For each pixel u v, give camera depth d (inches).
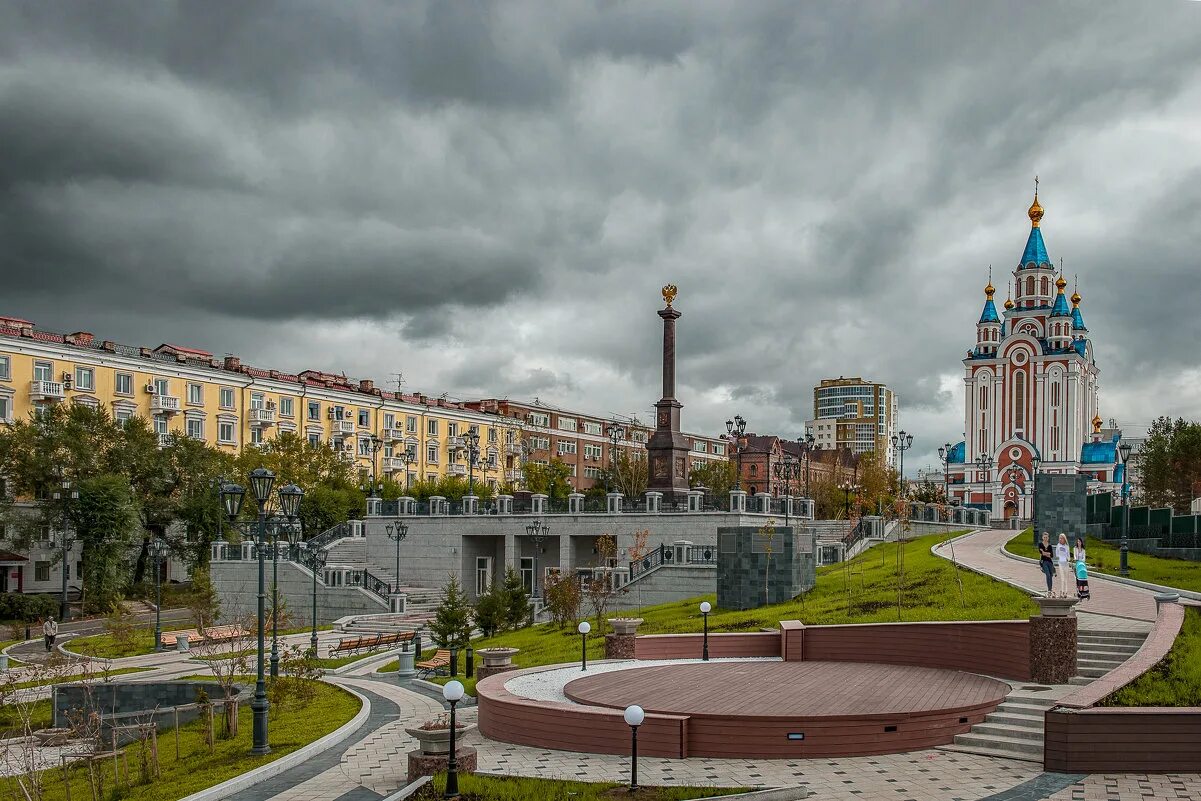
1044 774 657.6
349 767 764.0
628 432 5231.3
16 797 821.2
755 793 608.4
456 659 1357.0
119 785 820.0
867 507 2751.0
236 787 706.8
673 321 2492.6
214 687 1266.0
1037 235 4466.0
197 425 3228.3
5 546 2645.2
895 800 605.3
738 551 1549.0
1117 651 877.8
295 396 3565.5
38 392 2778.1
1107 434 5403.5
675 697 823.7
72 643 1988.2
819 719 718.5
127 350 3102.9
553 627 1632.6
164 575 2933.1
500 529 2385.6
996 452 4296.3
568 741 754.8
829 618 1197.7
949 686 858.8
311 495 2935.5
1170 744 653.3
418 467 4013.3
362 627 1978.3
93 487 2458.2
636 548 1957.4
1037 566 1526.8
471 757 686.5
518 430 4527.6
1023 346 4301.2
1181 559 1633.9
